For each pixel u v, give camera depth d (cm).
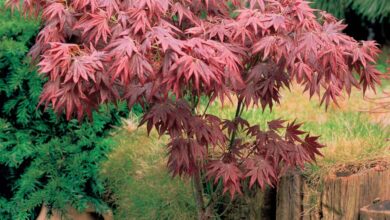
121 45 334
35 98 536
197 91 364
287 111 616
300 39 359
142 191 530
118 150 561
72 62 336
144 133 573
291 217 458
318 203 447
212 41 356
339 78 379
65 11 370
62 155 548
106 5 353
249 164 410
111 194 568
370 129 524
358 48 372
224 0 401
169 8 383
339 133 519
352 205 433
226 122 426
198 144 399
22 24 536
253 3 377
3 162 539
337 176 441
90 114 367
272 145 412
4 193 571
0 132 543
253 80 389
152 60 349
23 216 540
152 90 348
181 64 328
